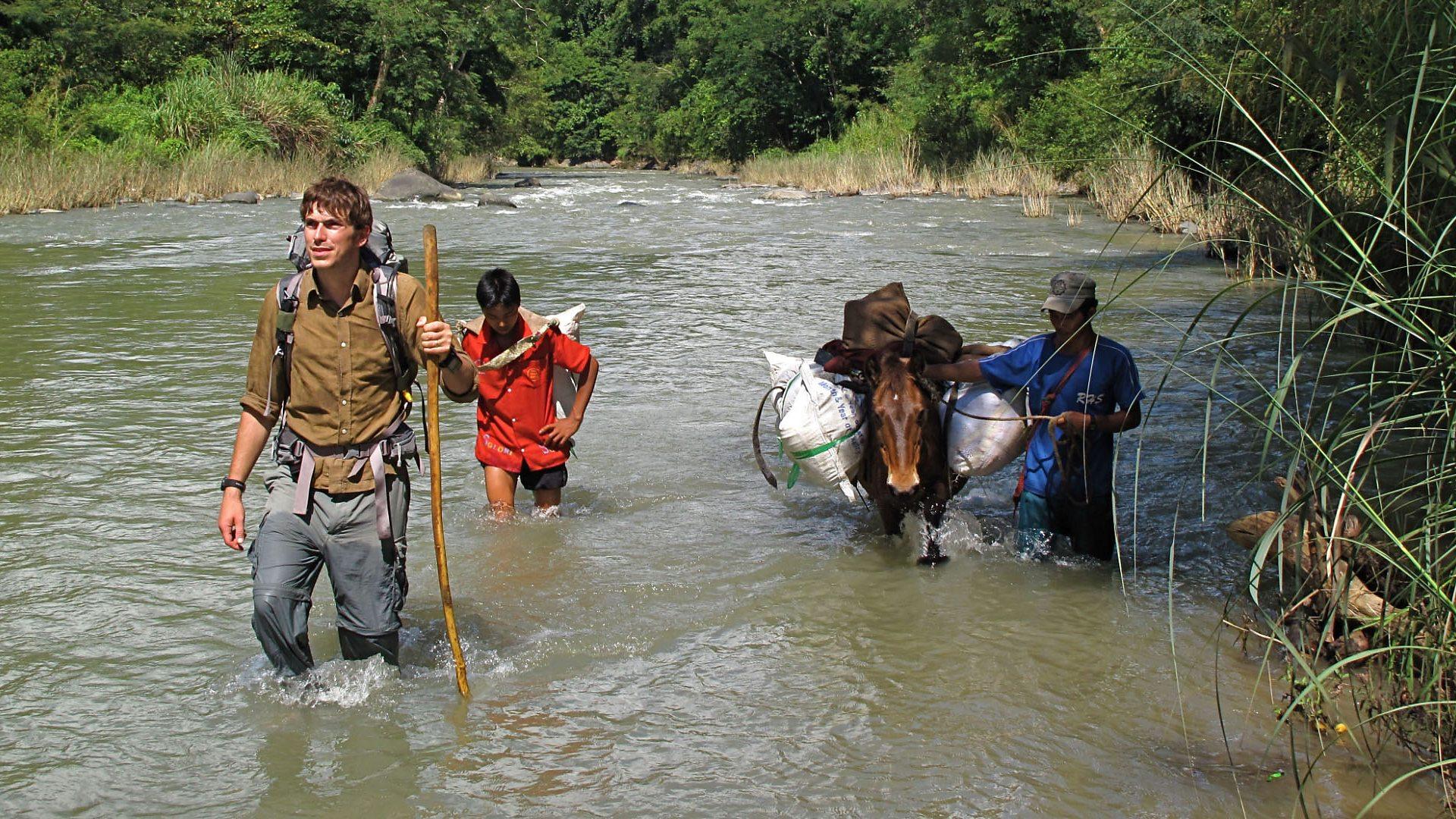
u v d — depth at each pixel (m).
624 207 32.88
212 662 4.95
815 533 6.62
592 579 5.91
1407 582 4.80
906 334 6.01
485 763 4.18
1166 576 5.94
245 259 18.78
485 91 51.06
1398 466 5.67
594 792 3.99
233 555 6.16
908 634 5.29
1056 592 5.77
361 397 4.52
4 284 15.89
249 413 4.55
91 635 5.20
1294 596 4.78
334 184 4.37
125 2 37.66
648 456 8.05
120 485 7.26
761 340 12.08
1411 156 4.49
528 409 6.70
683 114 66.75
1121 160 27.92
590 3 89.38
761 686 4.79
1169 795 3.98
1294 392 4.40
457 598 5.65
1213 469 7.49
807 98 56.53
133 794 3.96
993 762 4.19
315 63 42.34
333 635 5.21
